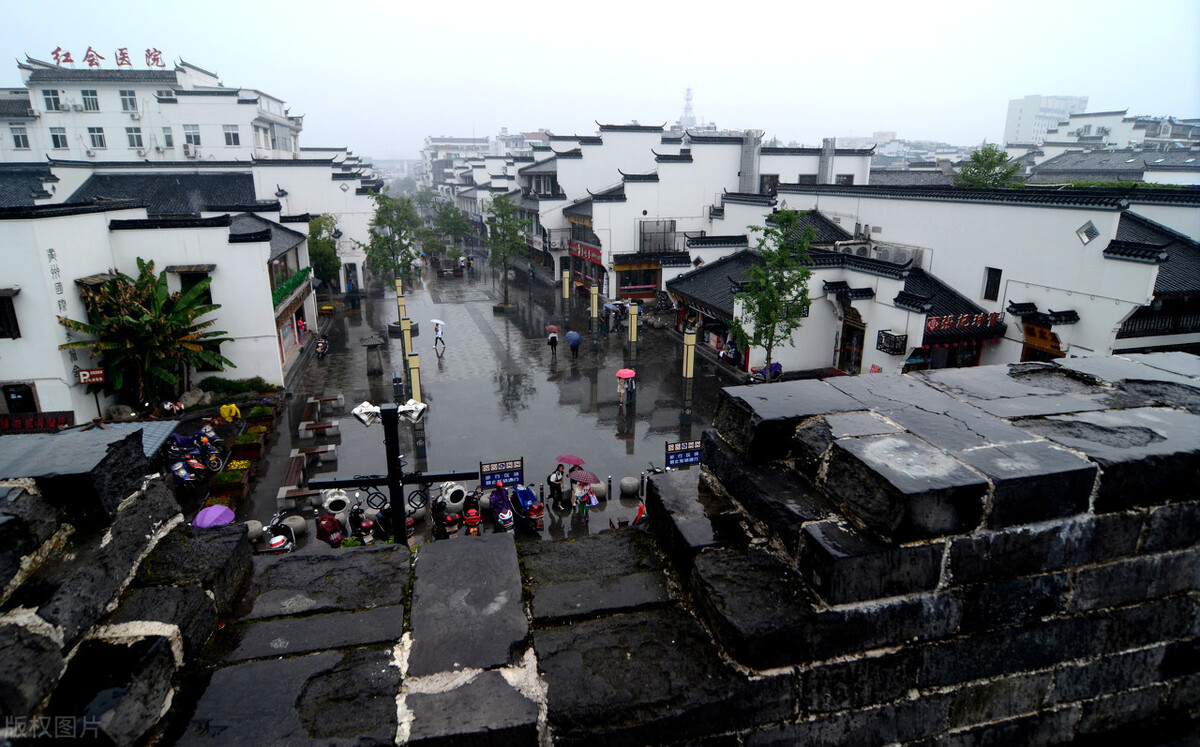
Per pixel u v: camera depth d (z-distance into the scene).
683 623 3.09
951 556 2.76
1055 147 71.38
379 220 47.47
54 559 2.77
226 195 45.94
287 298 32.41
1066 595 2.98
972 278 25.70
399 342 37.97
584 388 29.73
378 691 2.72
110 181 44.34
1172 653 3.24
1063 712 3.15
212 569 3.15
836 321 29.55
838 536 2.79
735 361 32.03
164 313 24.61
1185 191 23.95
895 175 57.78
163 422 16.72
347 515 17.77
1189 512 3.06
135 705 2.51
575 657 2.91
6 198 40.38
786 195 36.16
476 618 3.06
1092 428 3.21
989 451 2.95
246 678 2.80
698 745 2.75
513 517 16.88
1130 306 20.20
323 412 26.66
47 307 21.36
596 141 53.25
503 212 48.41
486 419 26.00
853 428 3.21
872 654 2.81
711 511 3.55
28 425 19.94
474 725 2.55
